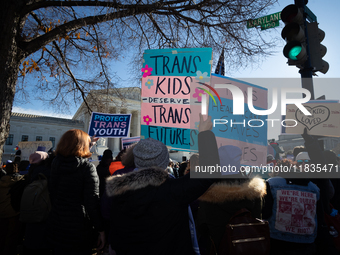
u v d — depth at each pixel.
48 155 2.94
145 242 1.21
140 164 1.42
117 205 1.31
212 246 1.67
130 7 4.08
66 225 1.90
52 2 3.89
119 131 4.71
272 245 1.93
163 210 1.22
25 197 2.44
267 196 1.94
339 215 2.34
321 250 2.03
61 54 5.66
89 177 1.95
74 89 6.16
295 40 2.63
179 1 4.55
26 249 2.47
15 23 3.59
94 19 4.12
